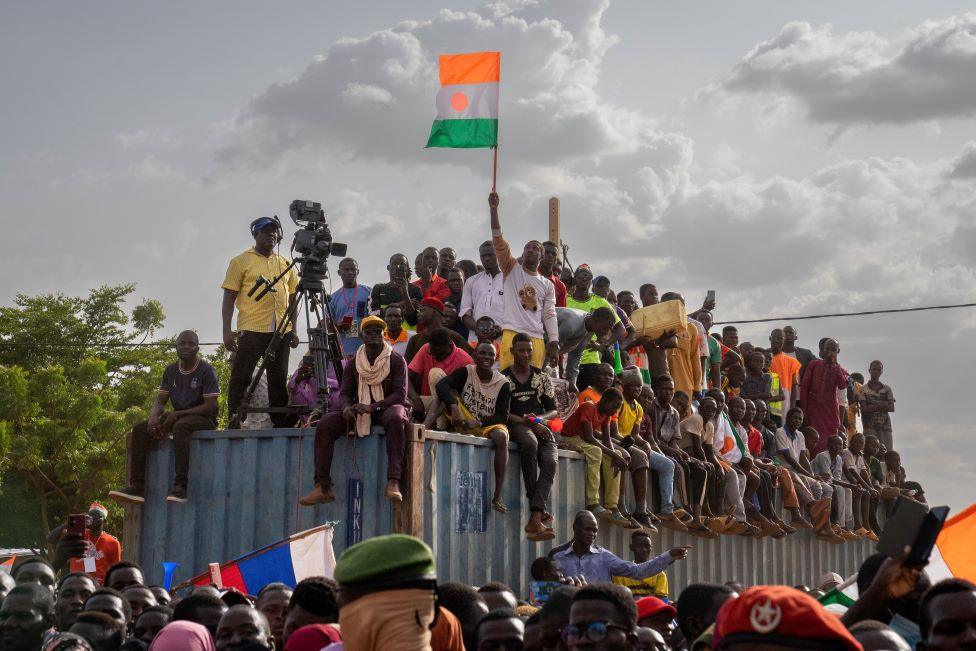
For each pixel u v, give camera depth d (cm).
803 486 1622
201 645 436
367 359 946
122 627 566
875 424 2025
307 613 459
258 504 973
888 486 1881
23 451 2678
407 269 1262
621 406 1244
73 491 2939
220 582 799
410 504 910
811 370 1783
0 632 597
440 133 1164
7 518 2861
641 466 1233
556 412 1092
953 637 349
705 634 394
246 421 1074
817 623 255
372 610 310
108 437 2908
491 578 1005
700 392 1516
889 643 345
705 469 1356
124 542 1021
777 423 1709
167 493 1019
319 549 834
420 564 314
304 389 1090
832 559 1719
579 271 1413
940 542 631
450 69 1174
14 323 3266
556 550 998
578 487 1155
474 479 993
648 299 1608
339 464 943
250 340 1073
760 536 1488
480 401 1027
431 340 1048
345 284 1266
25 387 2764
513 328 1170
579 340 1285
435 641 395
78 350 3256
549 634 447
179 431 1002
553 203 1661
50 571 703
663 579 1137
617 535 1205
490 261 1194
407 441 920
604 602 381
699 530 1335
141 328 3412
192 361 1037
